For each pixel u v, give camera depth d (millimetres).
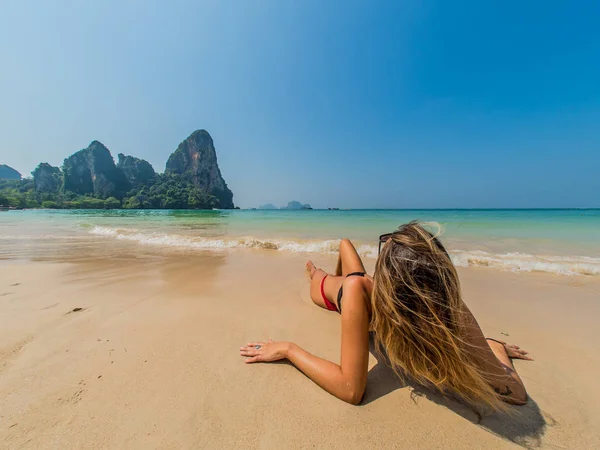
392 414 1222
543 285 3256
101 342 1820
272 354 1599
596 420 1182
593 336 1971
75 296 2783
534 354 1732
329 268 4086
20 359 1606
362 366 1279
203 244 6477
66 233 9164
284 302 2635
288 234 8953
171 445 1042
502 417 1203
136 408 1222
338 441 1084
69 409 1206
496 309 2506
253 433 1111
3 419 1145
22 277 3564
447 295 1151
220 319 2227
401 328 1215
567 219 16766
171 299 2705
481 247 6195
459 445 1065
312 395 1329
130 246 6285
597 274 3754
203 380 1428
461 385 1191
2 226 12164
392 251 1233
